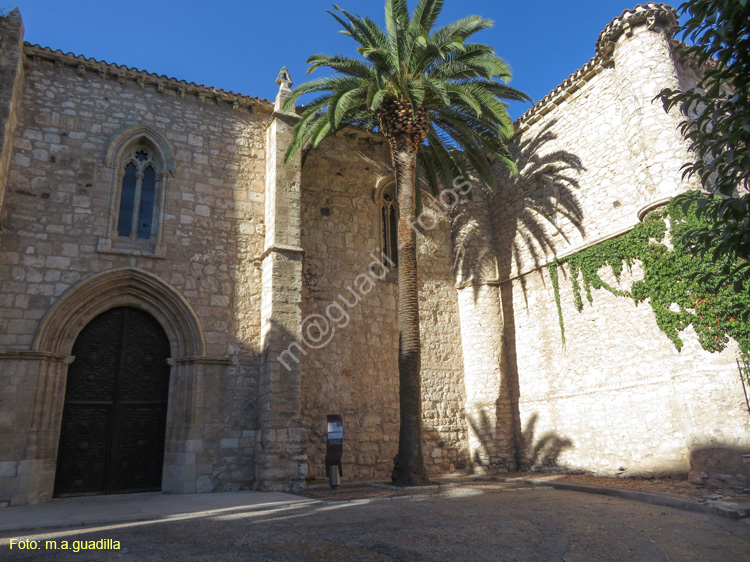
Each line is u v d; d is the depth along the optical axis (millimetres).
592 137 15406
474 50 13906
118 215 13750
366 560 5473
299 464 12938
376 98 12250
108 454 12562
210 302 14016
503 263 18125
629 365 13523
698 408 11375
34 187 12680
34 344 11805
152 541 6625
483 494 10898
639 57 13758
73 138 13398
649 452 12727
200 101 15195
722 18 4430
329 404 15312
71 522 8133
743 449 10617
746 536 6715
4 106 12062
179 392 13188
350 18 13977
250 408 13750
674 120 12969
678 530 7023
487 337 17516
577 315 15195
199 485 12609
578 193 15594
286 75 15945
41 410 11586
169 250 13852
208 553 5895
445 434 16875
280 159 15070
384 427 16016
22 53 12859
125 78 14305
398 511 8586
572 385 15078
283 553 5809
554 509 8656
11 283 11984
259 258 14938
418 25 13422
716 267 11555
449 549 5883
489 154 19172
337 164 17531
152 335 13648
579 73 15672
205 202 14625
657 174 12875
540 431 15875
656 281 12672
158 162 14445
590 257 14922
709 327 11523
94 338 13023
